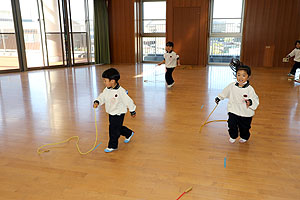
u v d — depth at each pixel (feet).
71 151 9.04
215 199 6.36
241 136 9.57
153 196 6.48
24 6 26.30
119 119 8.77
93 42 33.53
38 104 14.96
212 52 33.94
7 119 12.42
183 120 12.23
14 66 26.53
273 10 29.89
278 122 11.88
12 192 6.66
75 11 30.78
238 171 7.65
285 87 19.67
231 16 32.14
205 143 9.66
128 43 34.88
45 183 7.07
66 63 30.99
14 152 8.97
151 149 9.17
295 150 9.05
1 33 25.11
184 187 6.86
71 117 12.70
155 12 34.94
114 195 6.53
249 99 8.63
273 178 7.27
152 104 15.02
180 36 32.76
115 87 8.56
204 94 17.48
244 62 32.04
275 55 30.96
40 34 28.09
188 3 31.58
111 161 8.31
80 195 6.54
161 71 28.14
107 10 34.17
